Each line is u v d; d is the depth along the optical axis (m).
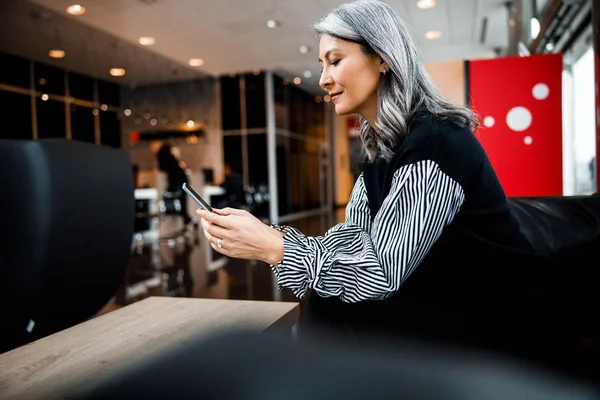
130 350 1.10
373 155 1.11
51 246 1.86
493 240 1.03
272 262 0.93
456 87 4.14
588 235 1.14
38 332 1.98
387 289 0.91
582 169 5.36
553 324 1.04
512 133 4.09
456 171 0.94
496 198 1.01
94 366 1.01
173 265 5.17
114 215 2.20
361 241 1.02
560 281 1.07
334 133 16.59
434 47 8.91
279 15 6.89
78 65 9.55
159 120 11.59
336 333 1.02
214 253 5.95
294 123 12.66
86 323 1.34
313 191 14.23
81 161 2.01
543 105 4.03
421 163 0.93
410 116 1.01
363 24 0.98
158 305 1.53
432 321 1.00
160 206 7.15
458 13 7.05
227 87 11.20
